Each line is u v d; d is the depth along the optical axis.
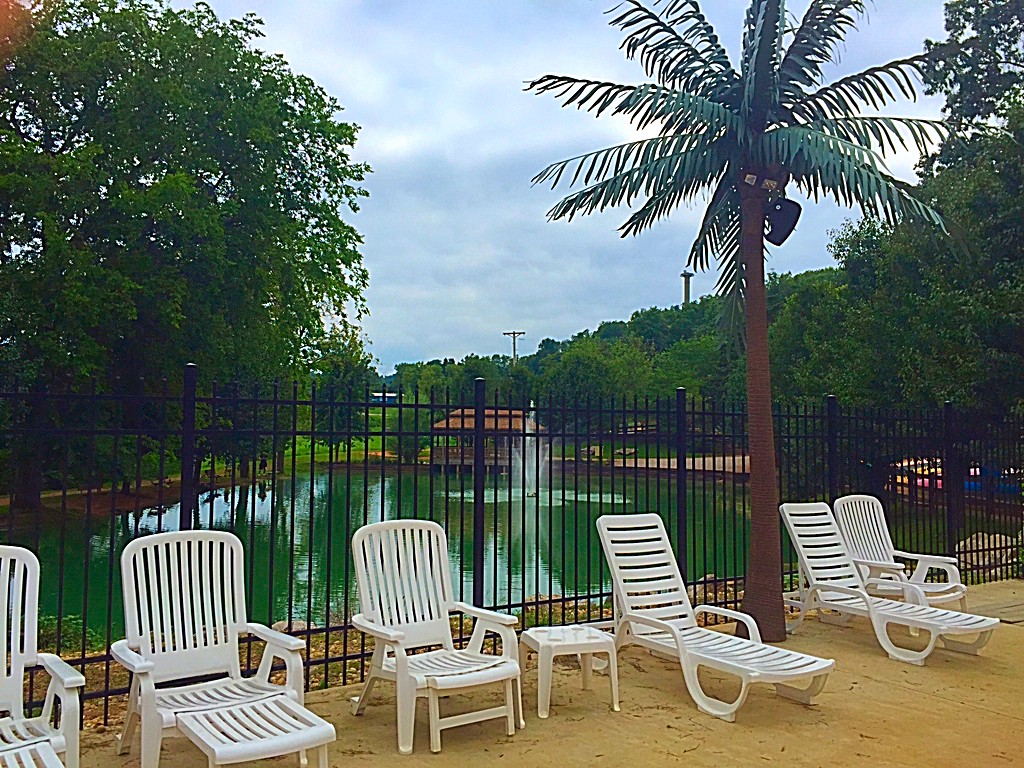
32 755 2.92
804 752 4.18
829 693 5.25
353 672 5.93
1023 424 10.44
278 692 3.89
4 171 16.36
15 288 16.14
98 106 18.59
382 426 5.66
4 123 17.72
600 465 6.91
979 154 14.08
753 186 6.64
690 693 4.94
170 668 4.07
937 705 5.00
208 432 5.02
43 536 14.70
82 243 17.44
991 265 12.95
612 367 37.56
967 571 9.91
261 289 19.92
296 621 8.30
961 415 9.94
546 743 4.28
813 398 21.72
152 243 18.38
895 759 4.09
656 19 6.69
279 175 21.08
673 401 7.99
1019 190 12.22
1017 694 5.25
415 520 5.14
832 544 7.09
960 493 10.29
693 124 6.60
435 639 4.96
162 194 16.91
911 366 16.12
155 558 4.18
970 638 6.83
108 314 16.81
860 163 5.87
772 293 35.44
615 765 3.98
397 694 4.14
